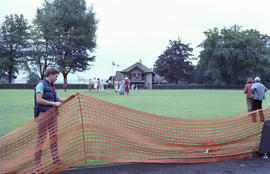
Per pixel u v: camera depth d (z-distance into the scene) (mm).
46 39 55156
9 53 54500
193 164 4059
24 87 49125
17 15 53812
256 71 66312
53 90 3988
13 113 9625
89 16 58188
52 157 3664
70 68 59062
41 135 3717
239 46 63094
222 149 4598
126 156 3957
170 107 12461
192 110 11227
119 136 4094
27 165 3621
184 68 89188
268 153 4543
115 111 4195
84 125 3885
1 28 53438
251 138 4945
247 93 9180
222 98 20953
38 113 3916
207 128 4969
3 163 3615
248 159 4391
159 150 4207
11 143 3730
